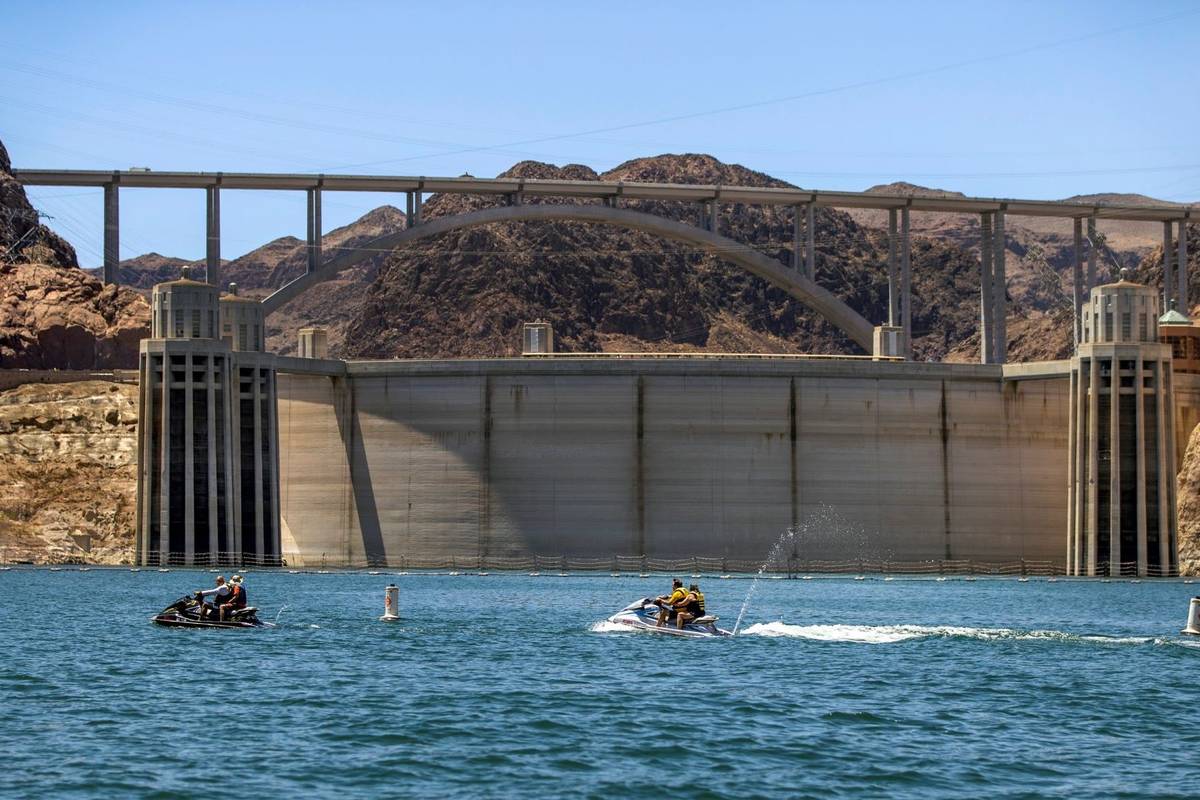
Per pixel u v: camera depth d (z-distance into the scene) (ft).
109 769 236.22
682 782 232.73
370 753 248.32
